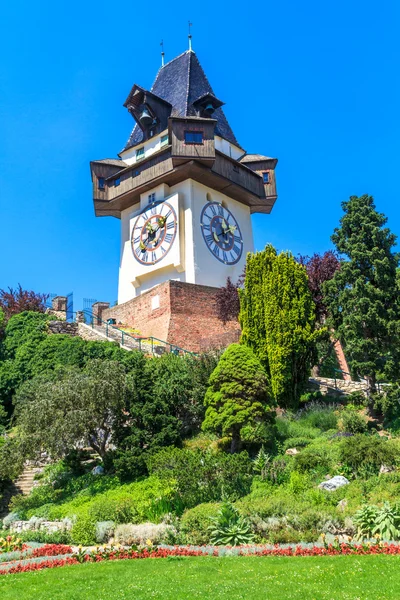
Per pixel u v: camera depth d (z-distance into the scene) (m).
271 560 12.23
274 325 25.70
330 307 25.80
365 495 15.77
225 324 37.00
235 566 11.88
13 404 28.73
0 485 22.38
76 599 10.21
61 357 31.08
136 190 41.91
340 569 11.01
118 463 20.22
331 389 27.48
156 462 19.22
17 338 33.34
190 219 40.00
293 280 26.47
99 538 16.34
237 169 42.84
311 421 23.16
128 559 13.30
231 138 46.47
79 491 20.62
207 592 10.10
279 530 14.60
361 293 23.95
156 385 23.05
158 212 41.31
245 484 17.94
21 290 42.53
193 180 41.03
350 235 26.06
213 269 40.28
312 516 14.53
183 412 23.47
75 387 21.16
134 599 10.00
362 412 24.06
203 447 21.59
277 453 20.45
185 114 43.34
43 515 19.06
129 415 22.27
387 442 18.45
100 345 31.77
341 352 37.56
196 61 47.53
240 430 20.61
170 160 40.16
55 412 20.70
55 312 38.84
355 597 9.43
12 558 14.38
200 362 24.84
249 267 27.78
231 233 42.66
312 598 9.52
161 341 33.84
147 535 15.47
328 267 29.66
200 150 39.31
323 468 18.08
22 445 20.41
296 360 25.42
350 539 13.62
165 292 36.53
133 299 39.12
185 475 17.72
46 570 12.66
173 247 39.84
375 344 23.17
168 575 11.41
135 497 18.16
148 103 43.44
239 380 21.78
